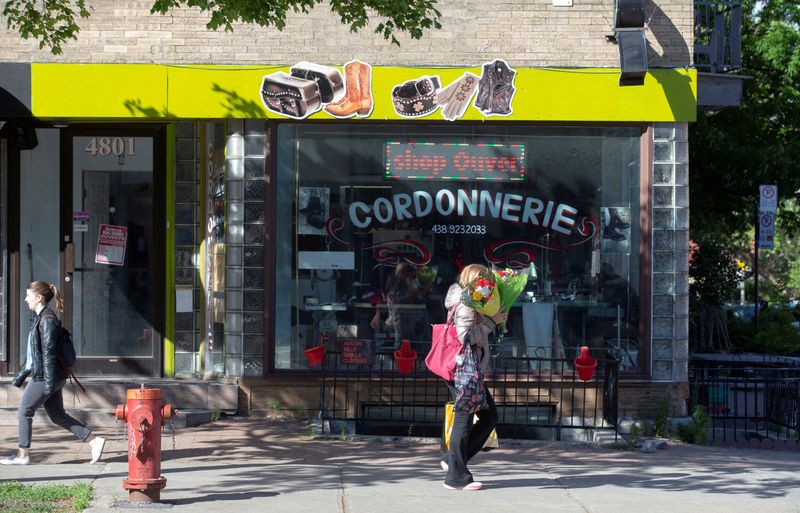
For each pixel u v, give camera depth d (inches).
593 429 418.0
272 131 439.2
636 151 447.5
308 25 436.8
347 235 446.6
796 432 459.5
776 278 1770.4
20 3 393.4
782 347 745.0
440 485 313.4
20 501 269.0
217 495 292.5
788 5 748.6
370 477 326.3
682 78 435.8
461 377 295.4
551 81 436.5
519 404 436.1
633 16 419.8
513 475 335.9
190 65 430.9
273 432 412.8
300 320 444.8
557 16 440.5
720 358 607.2
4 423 417.7
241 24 435.5
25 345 458.0
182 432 409.1
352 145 446.9
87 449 369.7
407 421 418.6
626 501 293.6
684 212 442.0
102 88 429.1
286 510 273.6
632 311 445.7
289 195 445.1
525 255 447.5
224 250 443.8
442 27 439.5
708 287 786.2
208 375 457.1
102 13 434.3
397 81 435.5
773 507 288.7
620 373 441.1
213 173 458.9
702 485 321.7
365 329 444.8
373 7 376.5
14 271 458.6
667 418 438.0
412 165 446.6
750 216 823.7
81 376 461.1
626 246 447.5
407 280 446.3
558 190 447.8
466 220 447.8
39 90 427.8
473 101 437.1
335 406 436.1
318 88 434.6
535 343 446.0
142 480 273.7
